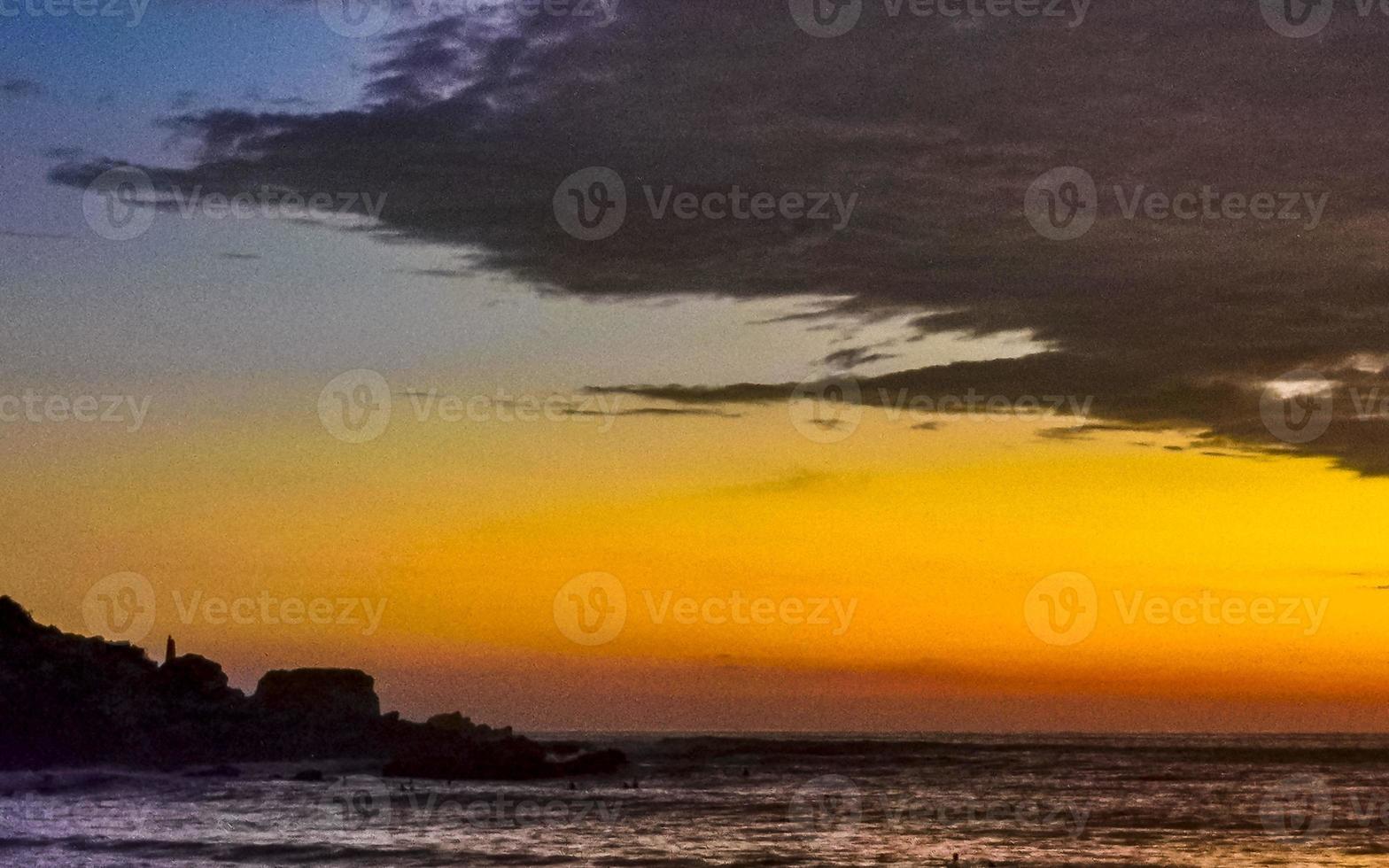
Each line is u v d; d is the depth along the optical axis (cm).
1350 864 5150
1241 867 5041
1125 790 8925
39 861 4759
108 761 8894
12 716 8731
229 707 10100
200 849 5081
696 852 5269
